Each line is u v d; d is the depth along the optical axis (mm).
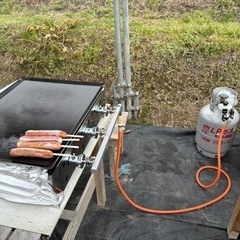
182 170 1882
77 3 3045
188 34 2391
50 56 2473
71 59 2447
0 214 921
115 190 1735
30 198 914
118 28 1922
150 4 2879
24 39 2541
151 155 2020
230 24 2502
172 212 1551
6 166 911
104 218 1559
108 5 2934
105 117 1425
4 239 853
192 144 2113
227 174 1823
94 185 1460
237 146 2070
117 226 1512
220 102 1723
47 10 3020
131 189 1741
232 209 1591
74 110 1211
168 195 1695
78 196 1703
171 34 2424
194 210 1582
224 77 2264
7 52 2574
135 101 2295
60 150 980
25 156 936
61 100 1298
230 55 2279
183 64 2326
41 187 893
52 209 932
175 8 2820
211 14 2691
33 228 876
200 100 2297
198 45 2322
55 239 1457
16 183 906
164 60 2340
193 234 1458
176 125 2305
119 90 2227
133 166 1923
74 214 1252
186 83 2324
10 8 3137
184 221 1523
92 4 2988
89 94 1355
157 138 2188
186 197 1679
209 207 1605
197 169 1888
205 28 2420
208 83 2289
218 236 1447
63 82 1496
